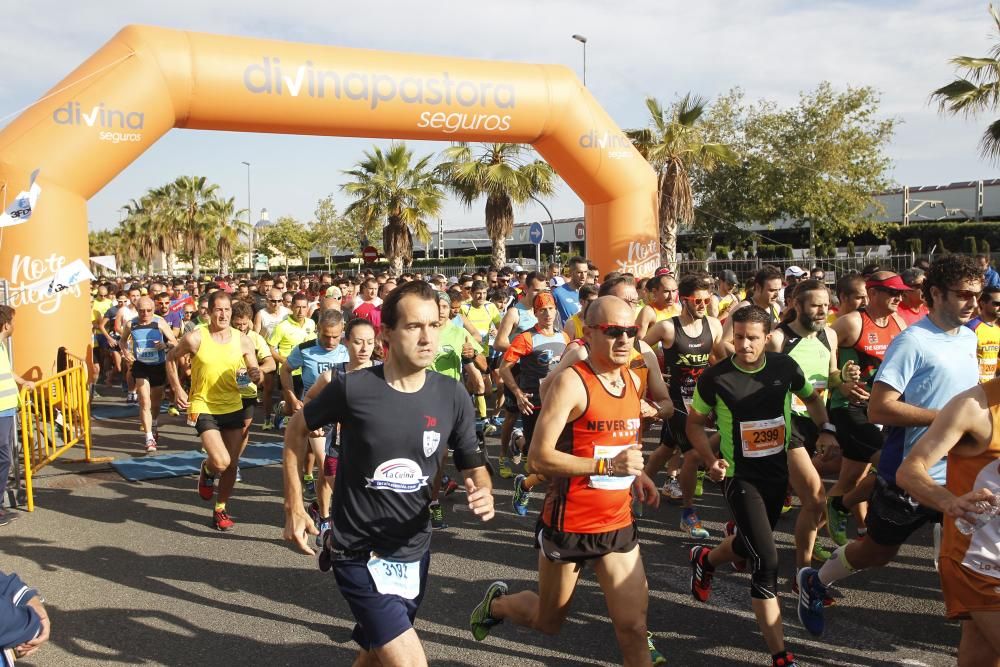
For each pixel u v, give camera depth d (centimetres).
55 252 920
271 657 390
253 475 764
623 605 314
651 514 621
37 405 724
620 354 309
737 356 390
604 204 1328
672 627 420
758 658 385
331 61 1063
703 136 2612
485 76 1160
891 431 386
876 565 396
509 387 629
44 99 942
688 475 567
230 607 452
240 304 671
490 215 2464
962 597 273
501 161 2425
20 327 913
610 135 1272
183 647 401
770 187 2745
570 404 315
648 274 1341
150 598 464
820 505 436
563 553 319
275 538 577
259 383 603
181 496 690
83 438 882
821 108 2695
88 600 461
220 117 1033
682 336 568
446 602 456
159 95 979
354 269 4878
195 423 578
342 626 427
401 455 273
